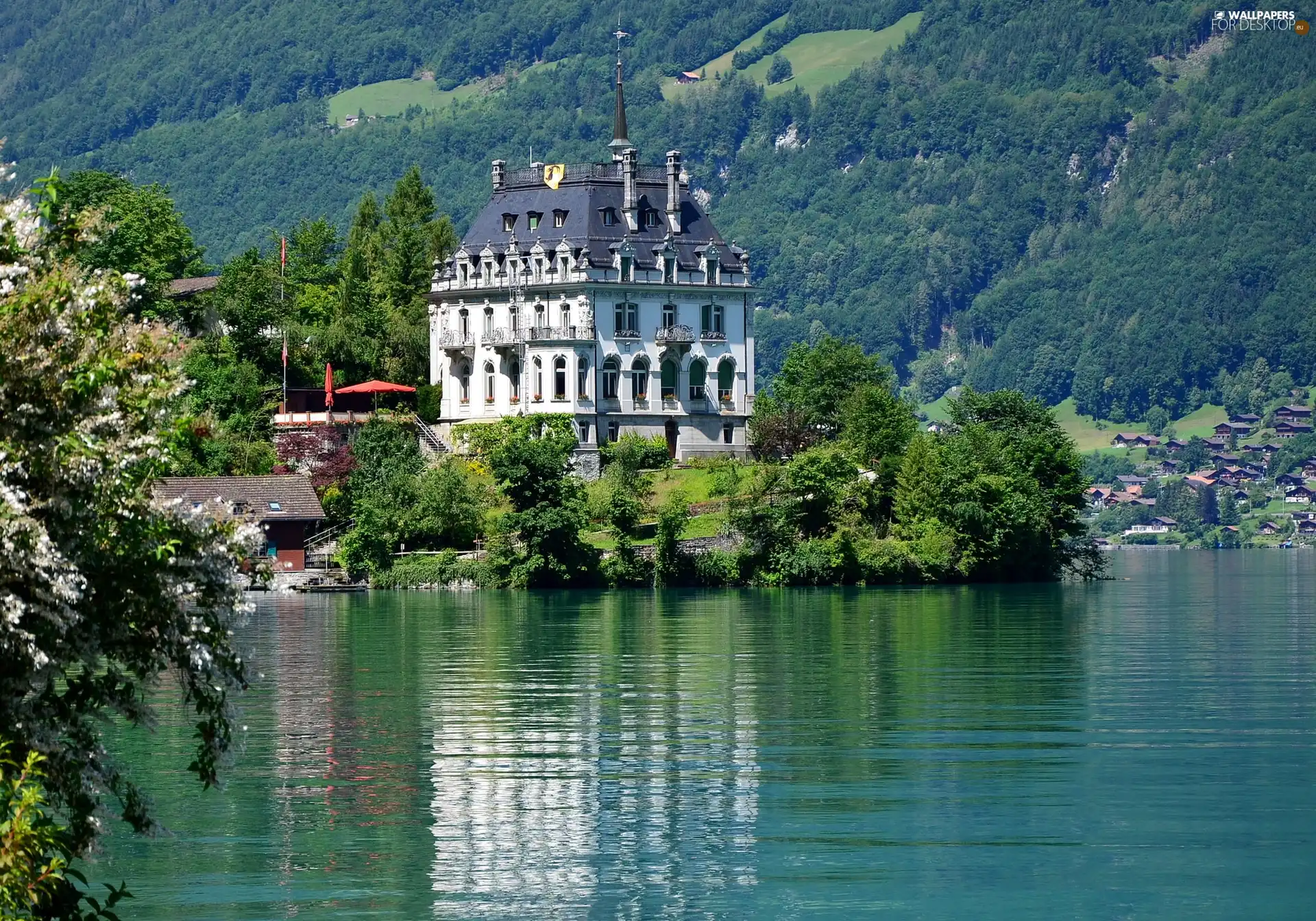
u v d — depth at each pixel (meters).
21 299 111.56
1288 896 156.62
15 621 109.31
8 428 111.44
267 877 161.12
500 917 150.75
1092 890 157.88
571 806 185.75
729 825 178.12
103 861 164.88
